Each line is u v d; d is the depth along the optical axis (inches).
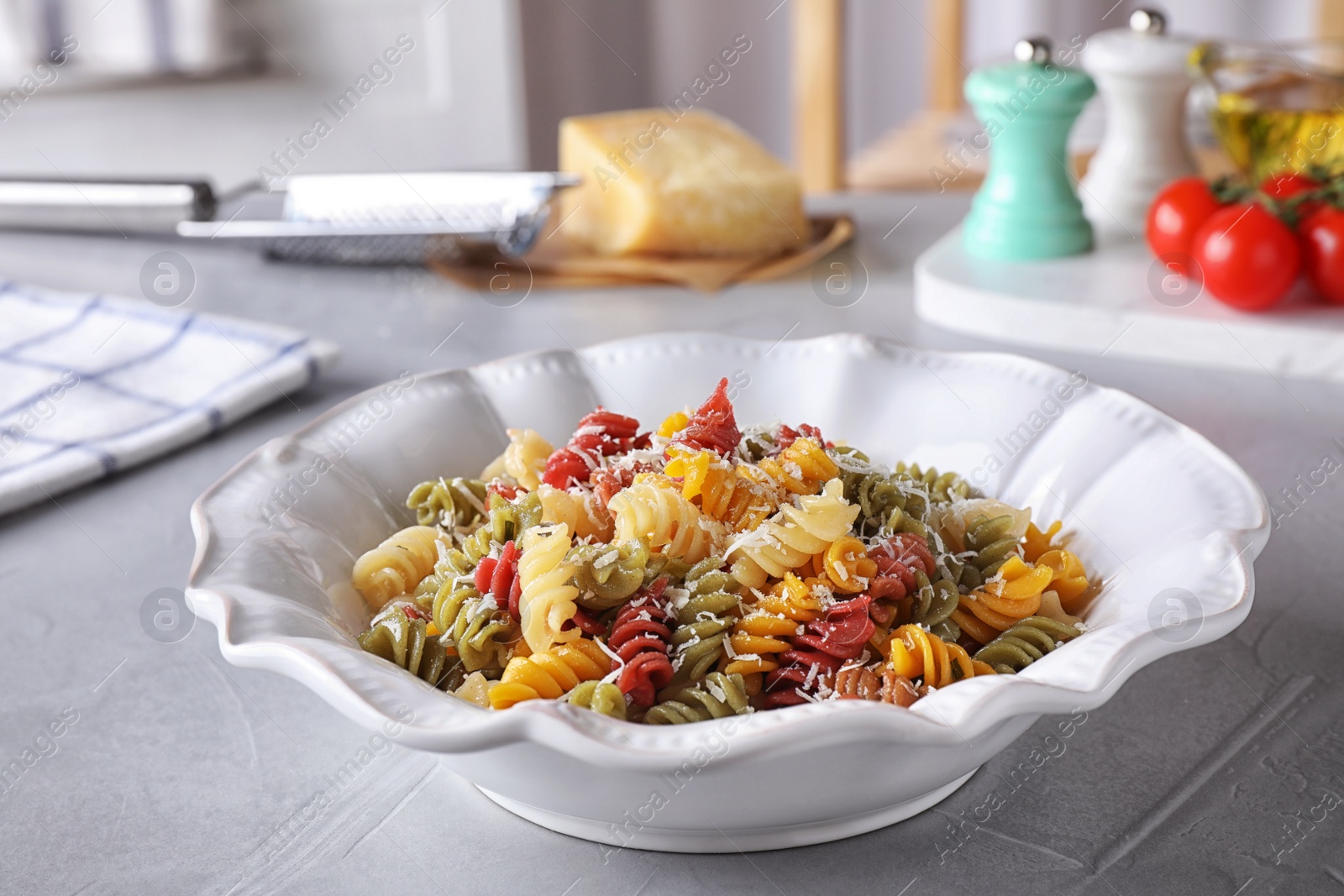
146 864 27.7
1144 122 43.8
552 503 30.6
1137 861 26.7
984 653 29.9
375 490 32.4
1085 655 24.4
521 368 34.4
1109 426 32.1
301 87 59.7
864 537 31.0
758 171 43.8
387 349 40.2
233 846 28.2
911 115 73.4
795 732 21.7
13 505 34.8
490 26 61.2
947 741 22.2
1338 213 38.6
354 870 27.2
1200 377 38.2
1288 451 35.6
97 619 32.6
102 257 45.9
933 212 47.6
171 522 34.8
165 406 37.3
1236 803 28.5
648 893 26.1
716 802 24.3
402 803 29.4
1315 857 26.7
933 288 40.7
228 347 39.1
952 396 33.7
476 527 32.2
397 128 60.9
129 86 57.4
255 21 59.0
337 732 30.5
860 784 24.5
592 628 29.7
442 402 33.7
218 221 44.3
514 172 43.0
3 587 33.3
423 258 44.1
